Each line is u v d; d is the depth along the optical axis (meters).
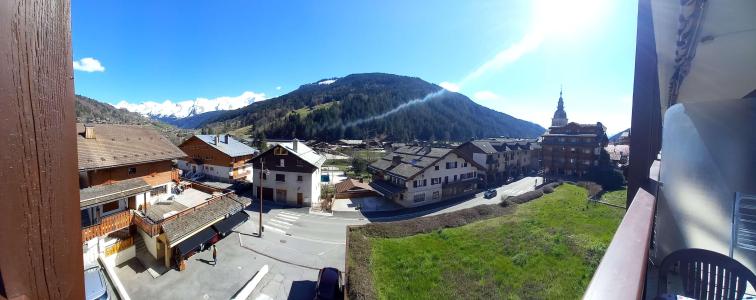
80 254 0.80
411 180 28.27
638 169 3.77
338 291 11.91
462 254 13.80
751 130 2.38
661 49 3.41
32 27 0.65
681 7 2.52
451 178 32.38
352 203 28.28
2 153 0.61
